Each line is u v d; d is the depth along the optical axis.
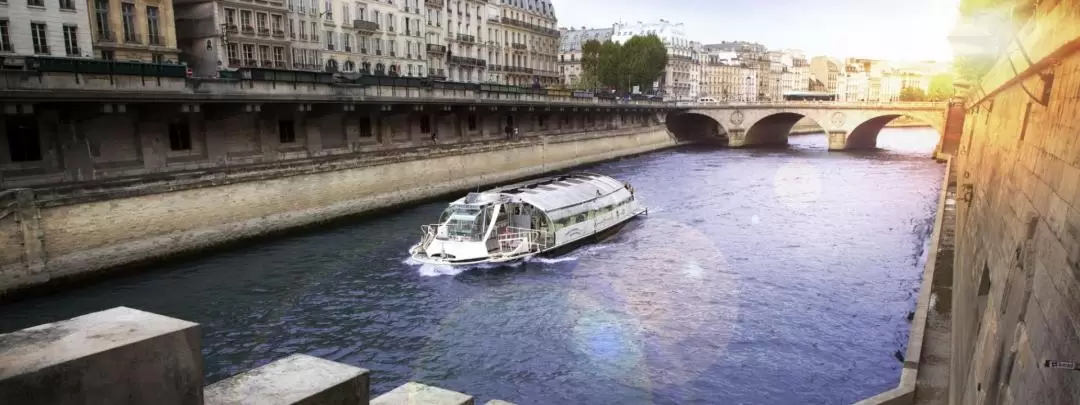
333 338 21.62
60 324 3.40
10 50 37.56
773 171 64.94
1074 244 4.92
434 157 48.19
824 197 49.22
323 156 43.59
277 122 41.34
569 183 37.75
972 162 24.47
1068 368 4.27
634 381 18.56
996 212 10.87
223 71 37.84
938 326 16.09
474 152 53.09
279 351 20.58
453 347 20.92
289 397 3.91
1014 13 9.81
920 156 79.62
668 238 36.19
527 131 71.25
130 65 30.78
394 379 18.78
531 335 21.92
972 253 13.52
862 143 95.56
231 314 23.69
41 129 29.52
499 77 99.44
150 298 25.22
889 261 31.02
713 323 22.88
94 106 29.70
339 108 43.22
